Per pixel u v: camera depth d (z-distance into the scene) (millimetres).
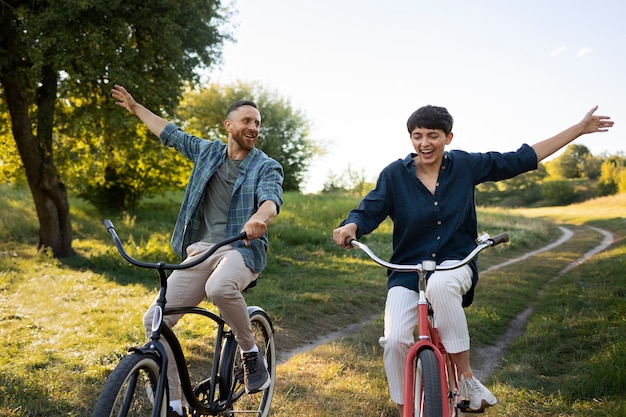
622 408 4109
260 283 10656
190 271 3414
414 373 2754
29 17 11492
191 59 13891
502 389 4871
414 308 3145
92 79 11859
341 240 3133
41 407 4199
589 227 35031
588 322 6918
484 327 7621
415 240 3309
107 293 9211
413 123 3242
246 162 3523
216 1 14391
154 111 13234
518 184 94625
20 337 6262
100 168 15383
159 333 2871
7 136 14711
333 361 5820
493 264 16188
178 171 20375
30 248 13852
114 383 2506
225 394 3578
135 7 12602
